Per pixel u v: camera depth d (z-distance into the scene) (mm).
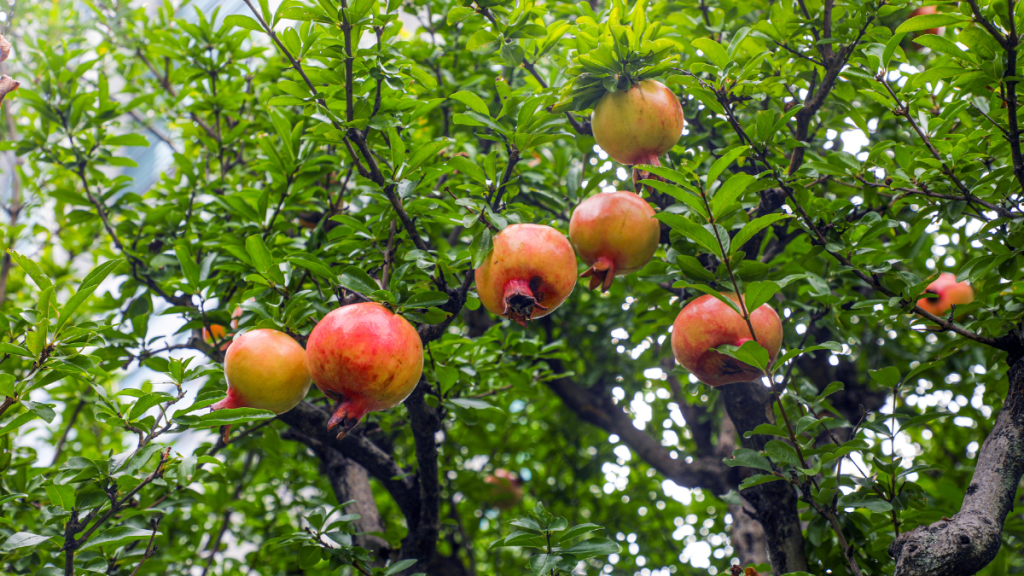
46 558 1928
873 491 1704
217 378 1919
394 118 1705
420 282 1700
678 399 2305
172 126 2307
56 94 1978
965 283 1932
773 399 1803
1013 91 1611
